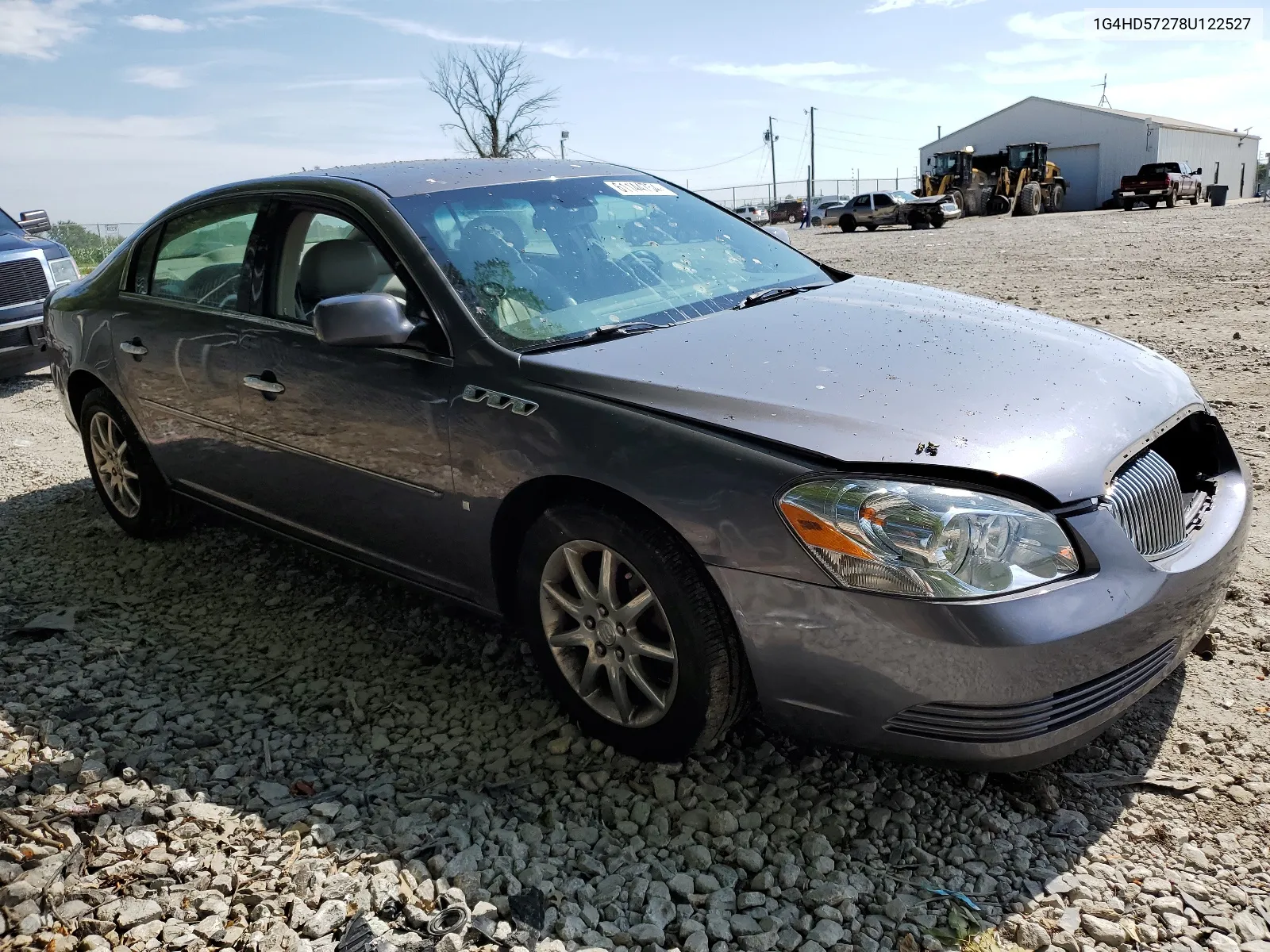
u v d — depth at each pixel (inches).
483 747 114.4
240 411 143.1
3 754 112.5
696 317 123.6
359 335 111.2
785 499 90.7
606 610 106.2
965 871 91.8
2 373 340.5
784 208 2073.1
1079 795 101.2
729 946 84.1
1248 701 113.5
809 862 93.9
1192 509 107.0
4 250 342.0
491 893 89.8
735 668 98.7
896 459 89.0
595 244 134.9
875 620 87.6
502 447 109.3
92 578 166.1
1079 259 626.8
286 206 141.0
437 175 140.1
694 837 97.7
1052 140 2106.3
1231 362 276.5
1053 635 85.4
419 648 137.9
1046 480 89.4
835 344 111.7
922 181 1529.3
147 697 126.7
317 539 142.0
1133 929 83.4
